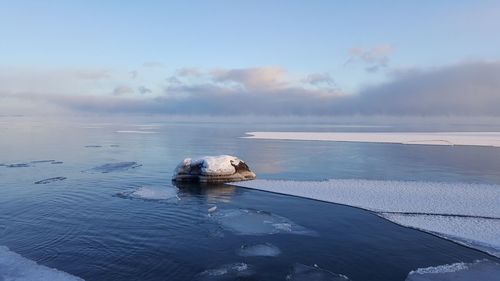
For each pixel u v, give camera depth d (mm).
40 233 19312
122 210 23750
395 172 38031
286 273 15023
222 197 27375
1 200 26109
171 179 34375
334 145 68625
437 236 19062
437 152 56969
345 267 15594
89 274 14719
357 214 22969
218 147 64000
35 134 96812
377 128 168750
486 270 15383
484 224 20812
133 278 14422
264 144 70438
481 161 46438
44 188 30125
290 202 25875
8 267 15211
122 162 44875
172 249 17328
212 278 14508
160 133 108688
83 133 104062
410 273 15086
